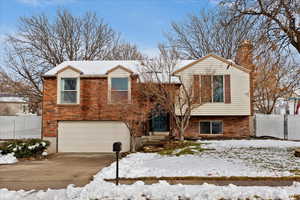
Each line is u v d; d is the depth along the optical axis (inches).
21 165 543.5
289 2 417.4
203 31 1285.7
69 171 462.0
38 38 1242.0
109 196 278.5
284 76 1055.0
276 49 444.5
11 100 1699.1
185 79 772.0
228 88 781.3
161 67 754.8
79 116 757.9
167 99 694.5
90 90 763.4
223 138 759.7
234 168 401.7
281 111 1521.9
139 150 682.8
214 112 773.3
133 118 676.1
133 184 319.9
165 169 412.5
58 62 1280.8
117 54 1449.3
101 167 503.5
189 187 298.4
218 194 266.1
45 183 366.0
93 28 1390.3
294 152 517.7
